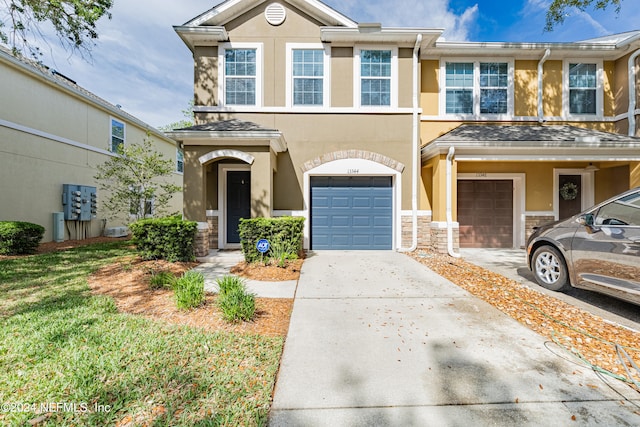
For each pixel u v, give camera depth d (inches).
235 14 356.5
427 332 138.4
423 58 382.0
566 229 188.1
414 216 354.3
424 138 381.7
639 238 149.1
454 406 89.4
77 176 474.9
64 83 444.1
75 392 92.5
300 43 357.4
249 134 297.4
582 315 157.4
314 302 178.5
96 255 316.2
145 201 448.5
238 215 367.2
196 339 126.0
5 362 108.0
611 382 100.4
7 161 373.1
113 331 132.3
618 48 366.6
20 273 236.7
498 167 388.2
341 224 362.9
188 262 277.7
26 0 272.8
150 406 87.4
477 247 392.5
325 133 358.3
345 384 99.7
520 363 112.0
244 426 80.4
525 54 382.0
